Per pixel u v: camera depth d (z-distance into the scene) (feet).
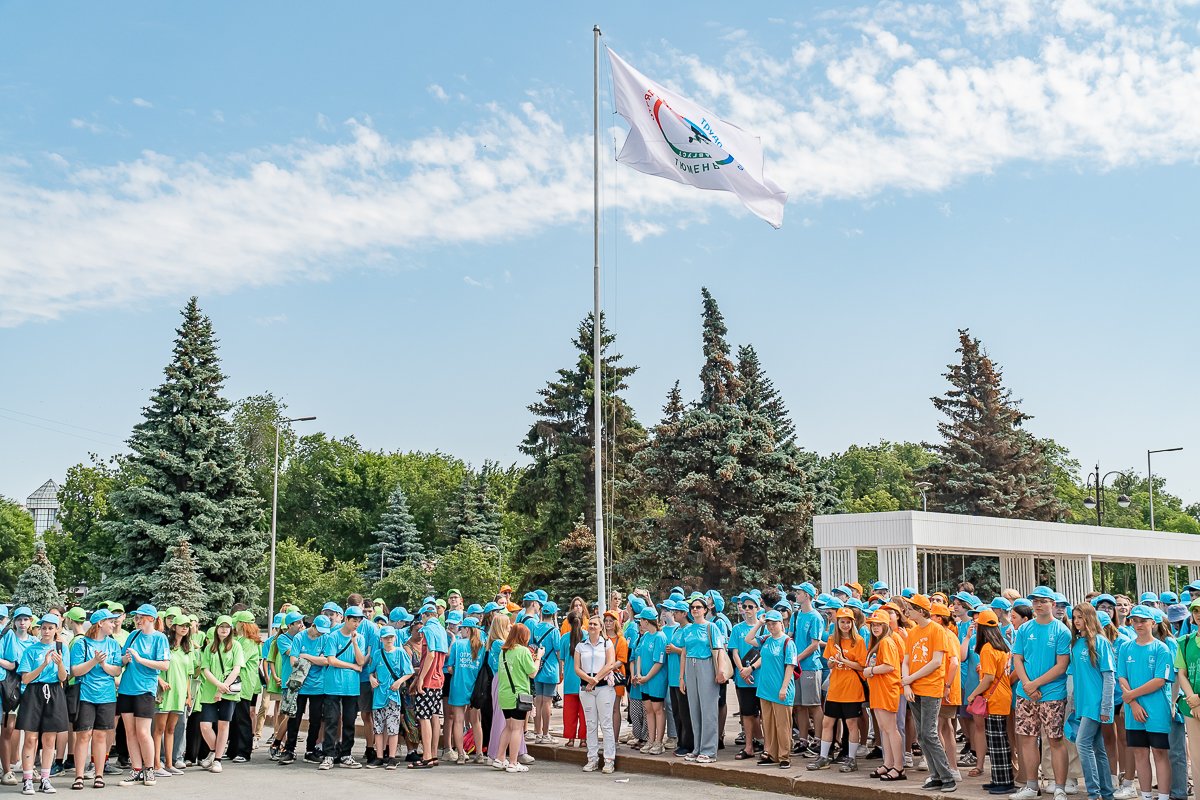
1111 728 37.22
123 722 45.96
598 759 48.85
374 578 223.30
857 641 42.47
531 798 39.78
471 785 43.16
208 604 136.26
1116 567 206.90
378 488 308.60
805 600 46.24
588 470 150.82
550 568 148.05
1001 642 37.83
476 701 49.32
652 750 49.26
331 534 299.38
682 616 48.83
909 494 318.04
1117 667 34.96
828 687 43.11
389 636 49.21
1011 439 175.42
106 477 257.55
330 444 315.78
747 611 47.34
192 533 136.87
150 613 45.27
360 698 49.96
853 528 96.73
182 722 48.47
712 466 131.75
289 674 52.70
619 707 50.29
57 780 45.16
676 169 66.03
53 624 43.32
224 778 45.55
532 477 154.10
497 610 55.67
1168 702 33.42
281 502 295.28
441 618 55.67
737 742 50.62
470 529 228.84
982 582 162.20
